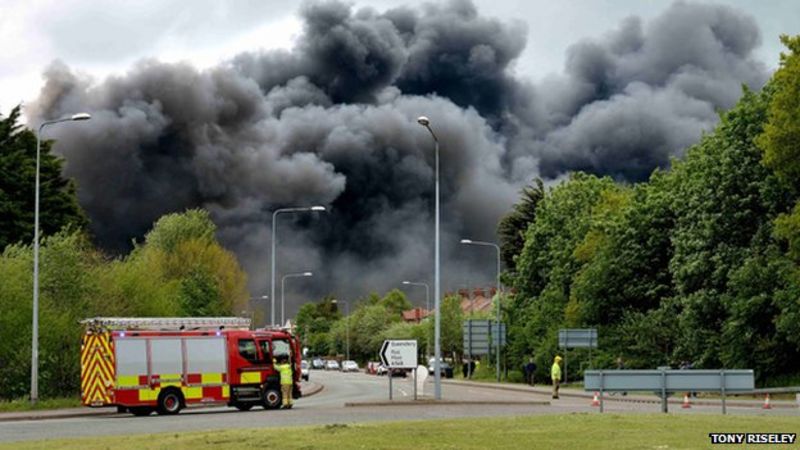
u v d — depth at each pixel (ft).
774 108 146.82
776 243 164.66
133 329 116.37
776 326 154.20
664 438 52.90
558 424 62.18
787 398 151.53
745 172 168.66
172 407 116.16
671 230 203.41
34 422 100.17
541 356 241.14
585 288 224.33
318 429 61.26
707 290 174.50
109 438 62.80
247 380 120.88
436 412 102.58
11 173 226.38
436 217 138.82
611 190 265.54
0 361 140.05
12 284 143.23
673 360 188.55
